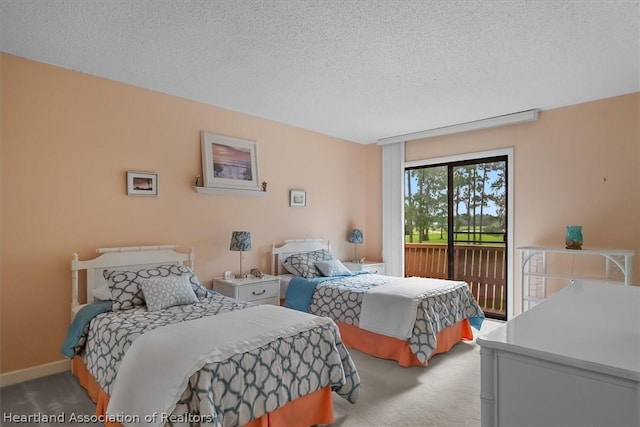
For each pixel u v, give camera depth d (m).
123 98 3.31
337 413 2.35
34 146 2.83
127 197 3.32
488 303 4.71
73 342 2.53
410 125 4.77
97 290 2.91
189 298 2.86
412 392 2.63
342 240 5.48
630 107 3.63
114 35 2.47
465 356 3.34
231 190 4.02
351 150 5.66
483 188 4.74
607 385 0.92
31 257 2.81
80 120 3.06
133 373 1.80
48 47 2.64
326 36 2.48
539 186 4.19
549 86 3.41
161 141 3.55
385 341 3.28
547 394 1.01
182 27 2.37
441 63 2.90
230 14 2.22
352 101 3.82
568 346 1.05
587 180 3.88
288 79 3.24
